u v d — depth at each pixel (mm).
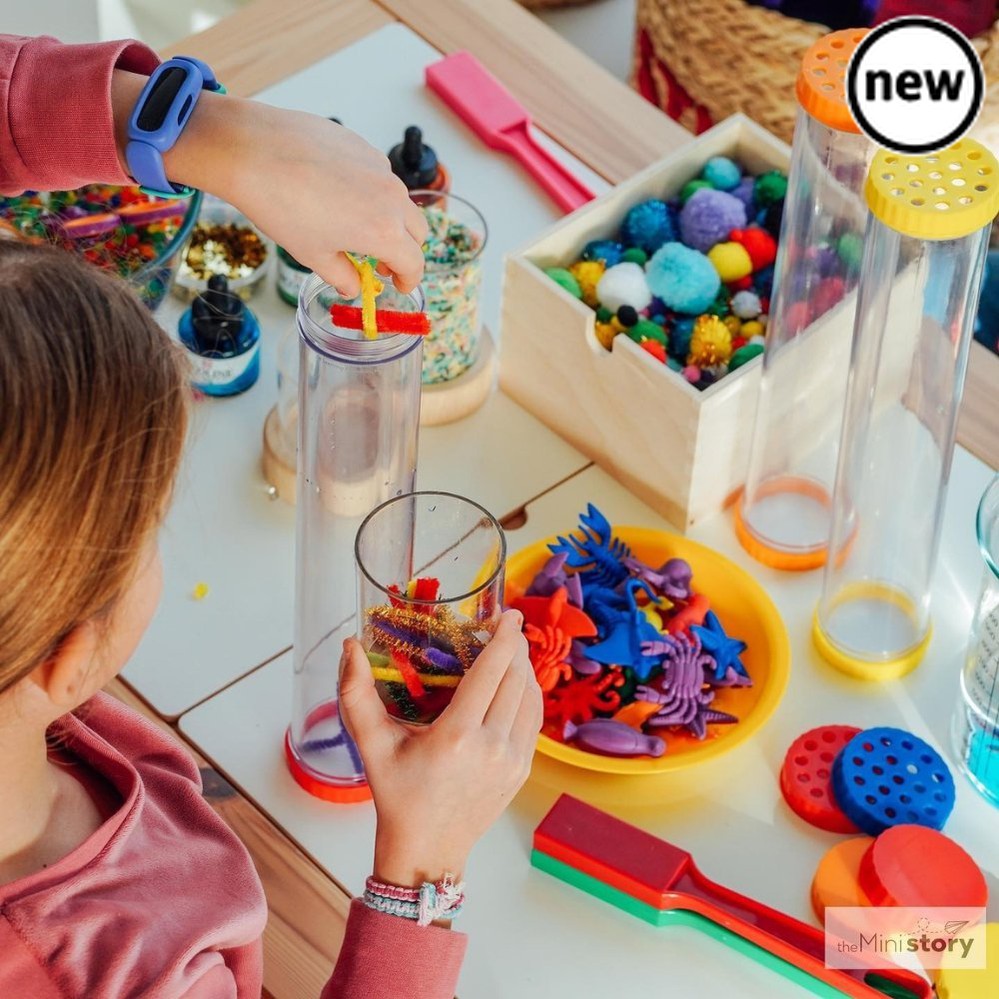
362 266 846
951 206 826
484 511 753
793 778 946
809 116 945
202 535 1101
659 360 1072
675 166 1233
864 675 1023
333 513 869
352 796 947
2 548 513
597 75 1467
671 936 887
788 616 1073
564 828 900
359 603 780
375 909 712
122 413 533
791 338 1040
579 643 1001
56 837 651
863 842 914
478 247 1145
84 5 1787
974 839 936
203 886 692
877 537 1013
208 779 957
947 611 1075
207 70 884
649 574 1046
